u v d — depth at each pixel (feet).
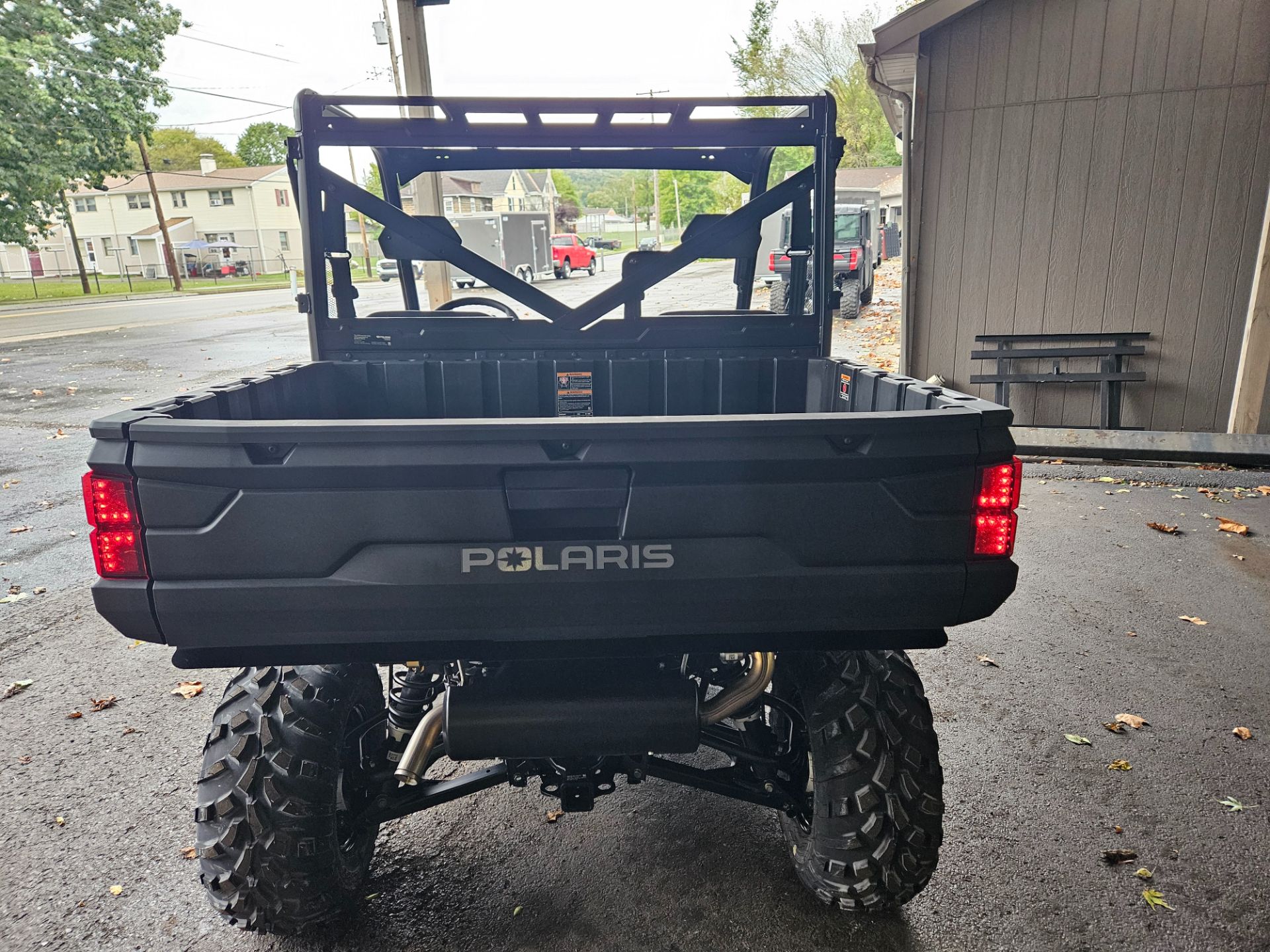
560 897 8.15
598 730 6.27
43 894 8.25
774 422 5.64
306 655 6.01
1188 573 16.24
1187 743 10.68
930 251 26.94
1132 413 26.22
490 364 10.48
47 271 231.30
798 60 188.24
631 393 10.66
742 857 8.68
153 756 10.68
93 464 5.53
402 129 9.57
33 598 15.57
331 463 5.53
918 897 8.07
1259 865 8.48
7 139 84.99
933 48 25.50
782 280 11.38
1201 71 23.52
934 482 5.86
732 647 6.19
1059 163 25.21
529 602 5.84
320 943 7.63
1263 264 23.38
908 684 7.22
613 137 9.89
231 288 136.36
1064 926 7.70
